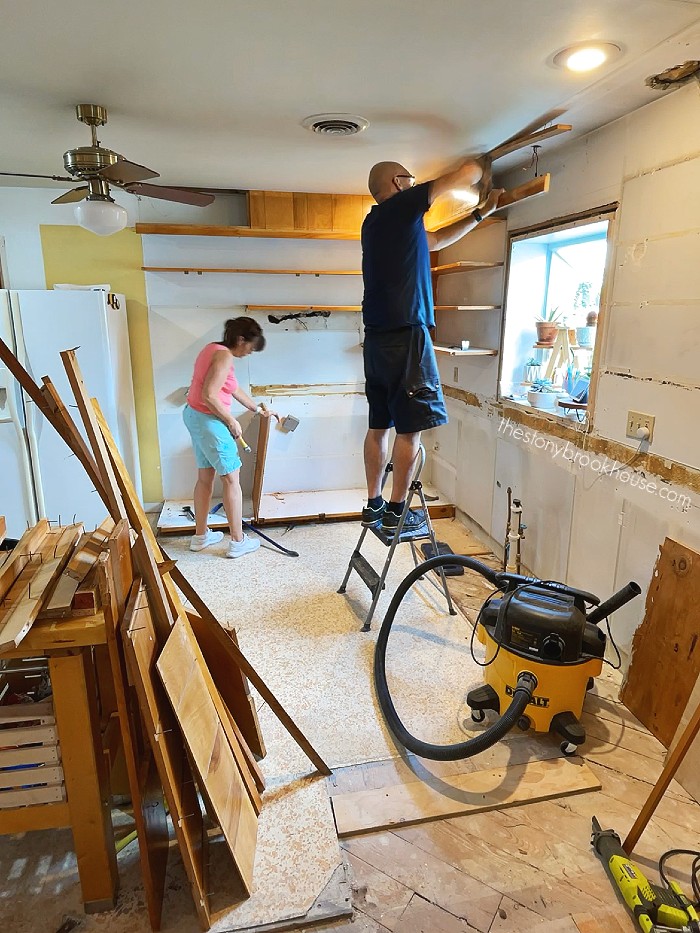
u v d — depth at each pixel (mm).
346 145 2600
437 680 2422
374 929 1456
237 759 1722
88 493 3564
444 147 2635
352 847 1674
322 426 4512
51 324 3303
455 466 4258
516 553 3168
